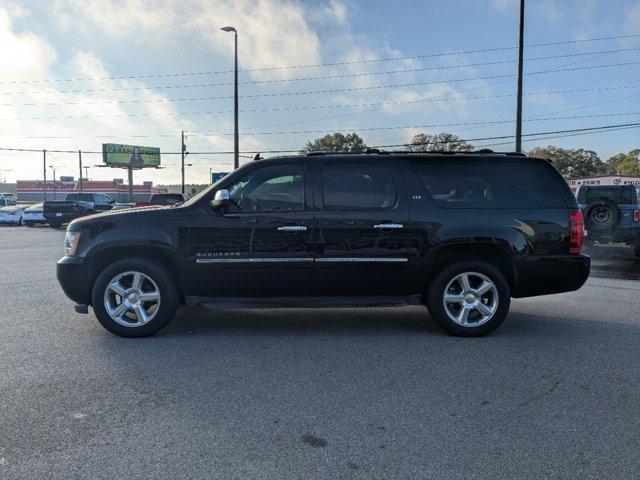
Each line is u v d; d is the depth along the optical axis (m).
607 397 4.12
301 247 5.68
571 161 76.19
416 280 5.77
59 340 5.63
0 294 8.21
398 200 5.74
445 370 4.73
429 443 3.38
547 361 4.98
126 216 5.72
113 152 74.50
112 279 5.66
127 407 3.91
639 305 7.55
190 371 4.69
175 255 5.65
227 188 5.77
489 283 5.73
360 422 3.67
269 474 3.01
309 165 5.79
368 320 6.63
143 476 2.98
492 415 3.79
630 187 13.13
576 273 5.83
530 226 5.78
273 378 4.52
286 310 7.20
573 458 3.20
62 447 3.31
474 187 5.87
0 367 4.78
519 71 18.12
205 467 3.08
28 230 26.47
